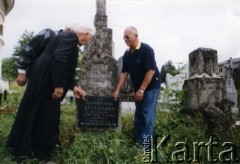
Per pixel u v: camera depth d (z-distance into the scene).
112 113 6.88
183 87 8.28
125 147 5.71
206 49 7.59
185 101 8.07
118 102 6.90
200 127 6.93
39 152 5.01
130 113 8.20
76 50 5.18
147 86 5.99
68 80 5.32
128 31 5.89
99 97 6.88
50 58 5.04
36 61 5.12
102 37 7.69
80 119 6.82
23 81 5.40
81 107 6.84
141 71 5.99
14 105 10.88
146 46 5.94
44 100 4.99
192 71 7.93
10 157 4.93
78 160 5.03
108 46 7.70
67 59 4.98
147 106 5.97
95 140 5.84
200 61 7.56
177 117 7.63
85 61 7.69
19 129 5.03
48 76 5.00
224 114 7.02
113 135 6.40
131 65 6.07
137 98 5.93
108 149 5.44
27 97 5.03
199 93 7.39
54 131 5.15
